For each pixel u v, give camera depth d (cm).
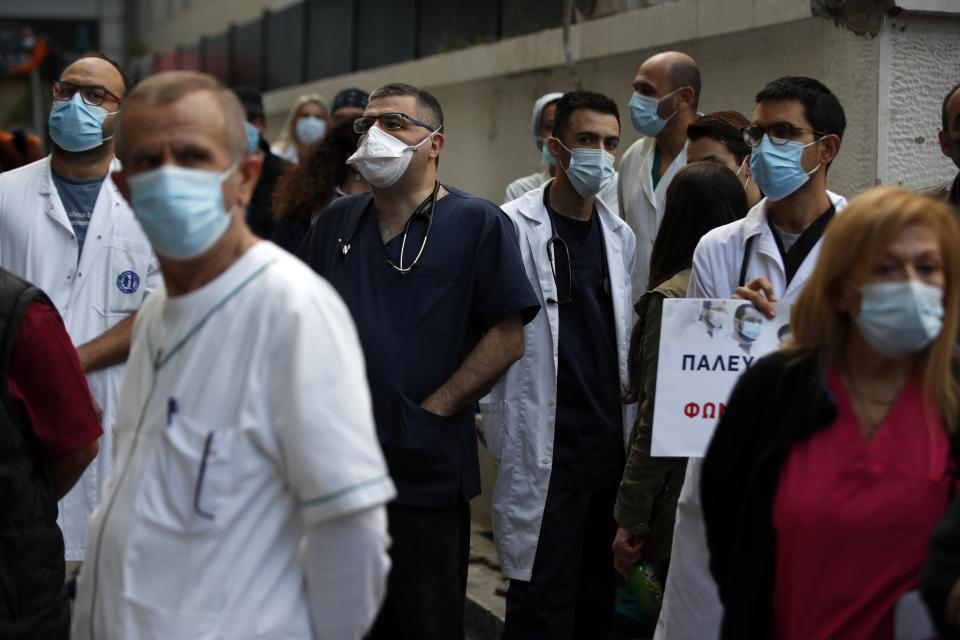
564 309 470
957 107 370
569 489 463
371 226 414
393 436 394
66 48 3172
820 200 362
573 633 484
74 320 444
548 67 715
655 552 402
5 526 307
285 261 239
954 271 243
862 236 241
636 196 566
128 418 251
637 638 480
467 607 568
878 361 249
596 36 670
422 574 400
